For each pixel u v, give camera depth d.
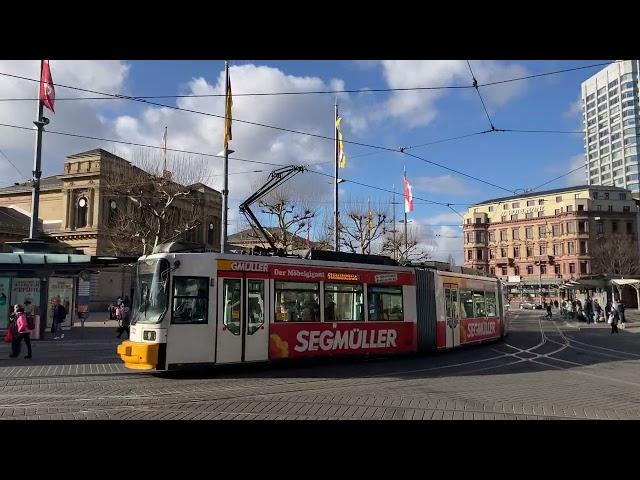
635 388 11.72
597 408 9.37
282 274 14.98
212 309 13.58
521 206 115.12
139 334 13.22
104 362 16.02
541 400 10.08
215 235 69.19
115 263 23.84
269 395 10.43
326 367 15.40
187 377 13.14
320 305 15.69
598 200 105.25
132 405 9.33
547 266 109.44
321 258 16.38
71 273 27.05
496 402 9.80
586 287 58.78
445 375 13.71
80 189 60.00
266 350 14.37
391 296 17.75
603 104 43.31
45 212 65.69
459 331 21.11
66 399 9.92
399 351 17.62
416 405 9.38
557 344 24.53
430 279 19.58
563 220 106.31
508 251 116.12
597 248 93.69
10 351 19.00
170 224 37.88
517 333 33.00
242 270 14.21
